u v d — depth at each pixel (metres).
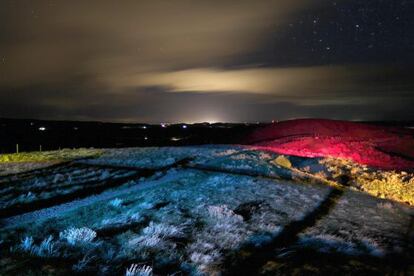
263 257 8.05
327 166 26.53
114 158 26.56
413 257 9.21
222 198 13.67
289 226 10.99
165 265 7.04
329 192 18.08
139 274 6.27
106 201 12.10
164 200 12.58
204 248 8.21
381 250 9.30
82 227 8.62
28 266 6.14
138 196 13.12
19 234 7.97
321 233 10.47
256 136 52.66
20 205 11.34
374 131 52.12
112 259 6.90
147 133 95.38
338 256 8.45
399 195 19.58
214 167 22.53
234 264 7.54
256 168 22.45
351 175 24.30
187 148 34.69
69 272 6.09
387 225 12.77
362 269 7.70
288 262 7.74
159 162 23.95
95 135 87.50
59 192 13.55
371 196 19.05
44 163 23.72
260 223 10.87
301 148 40.00
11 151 52.81
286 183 18.83
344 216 13.22
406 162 36.88
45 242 7.16
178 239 8.67
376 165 34.91
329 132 50.41
